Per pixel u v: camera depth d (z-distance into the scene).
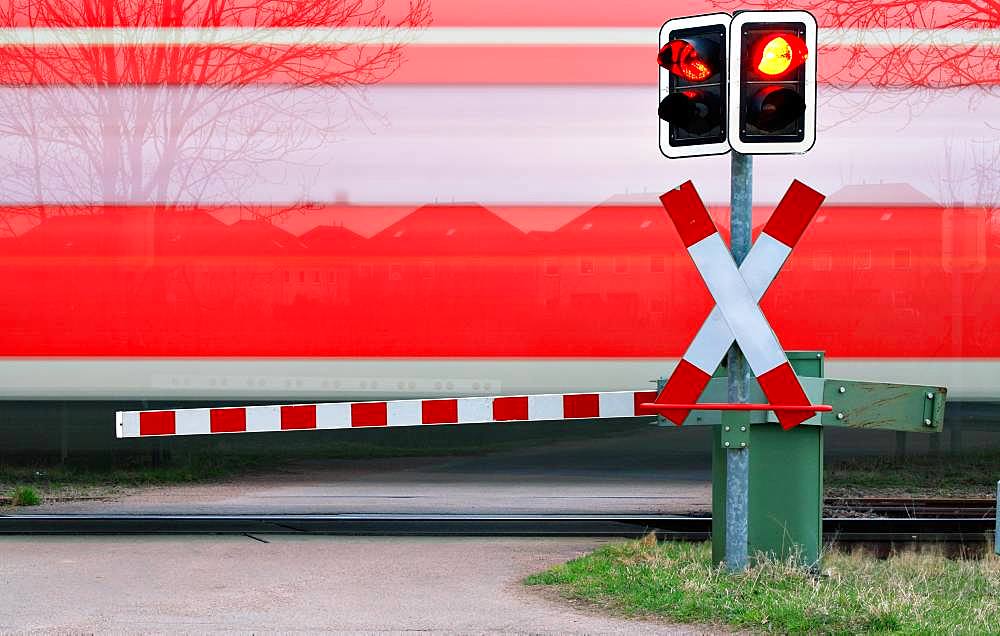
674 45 6.23
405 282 8.02
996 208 8.00
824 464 8.37
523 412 7.71
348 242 8.02
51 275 8.10
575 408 7.66
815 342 8.04
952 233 8.02
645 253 7.97
